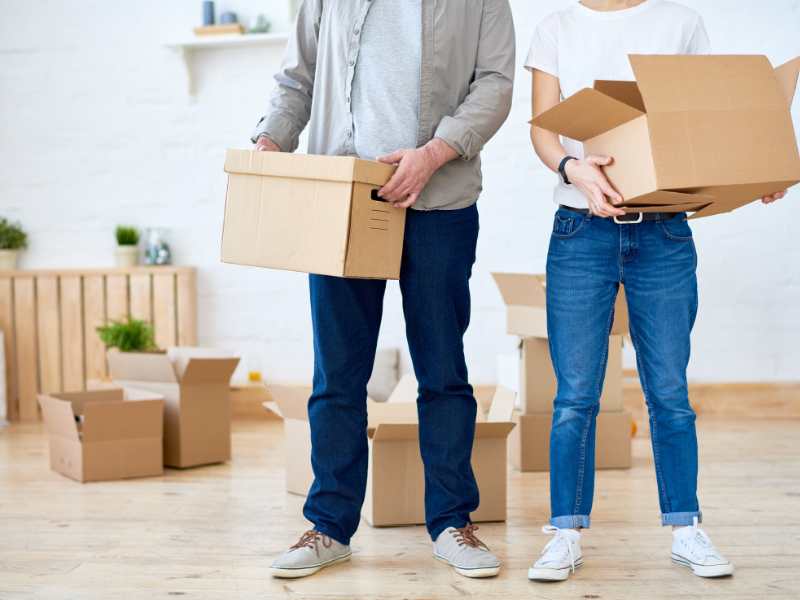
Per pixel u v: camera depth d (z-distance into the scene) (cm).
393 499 215
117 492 256
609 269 171
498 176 405
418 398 183
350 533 182
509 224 406
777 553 188
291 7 411
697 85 152
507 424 214
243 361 410
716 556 171
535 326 283
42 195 429
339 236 157
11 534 210
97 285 411
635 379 379
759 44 390
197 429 295
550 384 286
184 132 422
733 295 397
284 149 186
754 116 153
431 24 171
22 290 414
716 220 396
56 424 282
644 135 150
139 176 425
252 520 222
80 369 412
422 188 167
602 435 285
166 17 421
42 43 427
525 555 189
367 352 180
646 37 171
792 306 396
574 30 175
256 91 418
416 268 174
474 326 409
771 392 391
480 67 178
